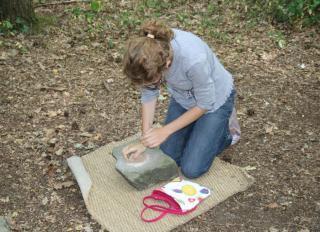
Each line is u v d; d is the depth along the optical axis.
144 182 3.31
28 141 3.81
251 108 4.20
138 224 3.06
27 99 4.32
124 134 3.94
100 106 4.25
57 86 4.51
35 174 3.50
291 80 4.59
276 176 3.47
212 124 3.37
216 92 3.32
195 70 2.89
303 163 3.58
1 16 5.40
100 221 3.08
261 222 3.10
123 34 5.43
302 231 3.03
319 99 4.30
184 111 3.47
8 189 3.36
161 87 4.52
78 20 5.70
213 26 5.58
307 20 5.49
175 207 3.18
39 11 5.89
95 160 3.60
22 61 4.87
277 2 5.71
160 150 3.46
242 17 5.75
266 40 5.26
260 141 3.81
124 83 4.57
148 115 3.31
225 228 3.06
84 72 4.73
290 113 4.13
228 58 4.96
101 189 3.33
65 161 3.63
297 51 5.05
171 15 5.88
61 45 5.19
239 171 3.47
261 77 4.64
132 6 6.09
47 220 3.13
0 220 3.05
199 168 3.39
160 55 2.65
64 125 4.00
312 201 3.25
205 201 3.23
